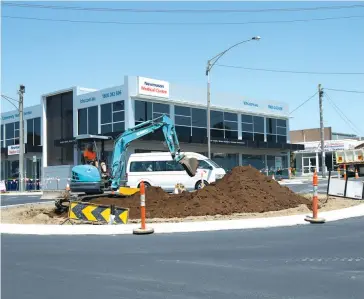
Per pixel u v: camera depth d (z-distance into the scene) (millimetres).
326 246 10008
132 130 19938
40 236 12750
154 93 38156
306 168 66875
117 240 11594
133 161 27969
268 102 49219
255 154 48188
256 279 7266
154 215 16188
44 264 8844
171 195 18859
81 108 41344
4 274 8039
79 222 15352
